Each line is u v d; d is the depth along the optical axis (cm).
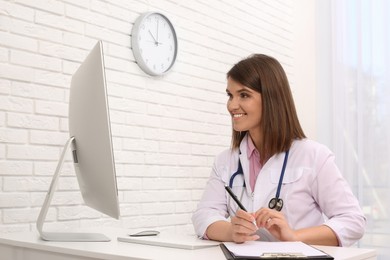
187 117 297
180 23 296
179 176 289
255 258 110
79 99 154
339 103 363
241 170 176
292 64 400
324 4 378
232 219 140
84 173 157
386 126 342
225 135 327
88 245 144
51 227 217
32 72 214
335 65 366
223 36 329
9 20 207
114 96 252
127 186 256
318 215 166
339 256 121
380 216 338
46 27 221
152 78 275
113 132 251
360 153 349
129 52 262
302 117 393
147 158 269
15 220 204
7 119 204
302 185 162
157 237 158
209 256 119
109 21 252
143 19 264
